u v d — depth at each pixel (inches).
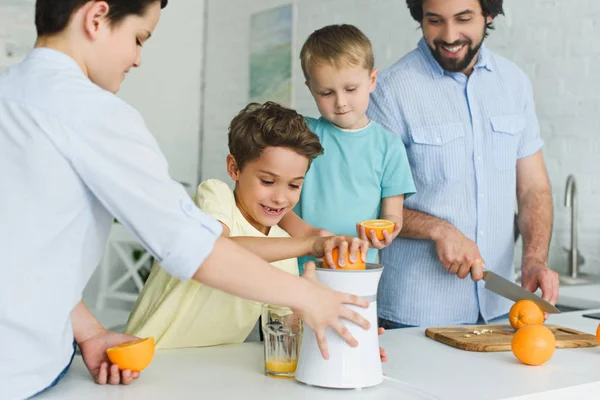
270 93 175.9
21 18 178.2
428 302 76.7
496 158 78.4
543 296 73.7
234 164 60.7
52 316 39.9
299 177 57.9
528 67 117.3
